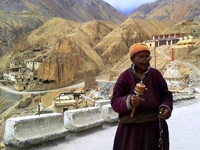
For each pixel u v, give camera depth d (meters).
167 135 4.55
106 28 180.00
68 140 8.92
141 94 4.19
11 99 101.06
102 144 8.45
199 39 89.62
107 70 129.00
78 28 168.50
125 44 146.00
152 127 4.41
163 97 4.67
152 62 84.69
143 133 4.39
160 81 4.68
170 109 4.42
